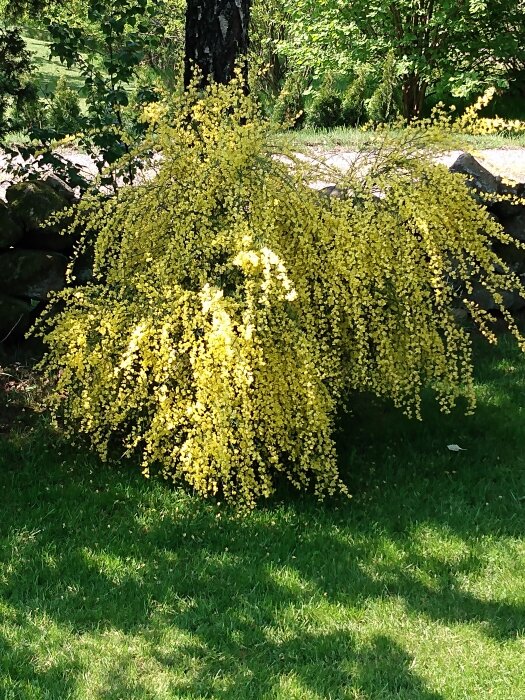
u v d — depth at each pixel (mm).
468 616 3275
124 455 4242
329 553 3658
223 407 3611
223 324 3516
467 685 2889
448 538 3820
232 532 3807
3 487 4094
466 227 4309
